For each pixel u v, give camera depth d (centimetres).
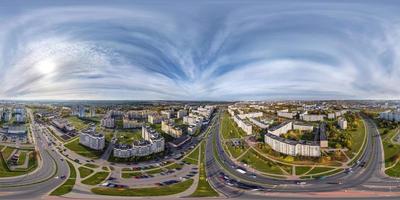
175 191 19975
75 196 18862
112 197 18712
